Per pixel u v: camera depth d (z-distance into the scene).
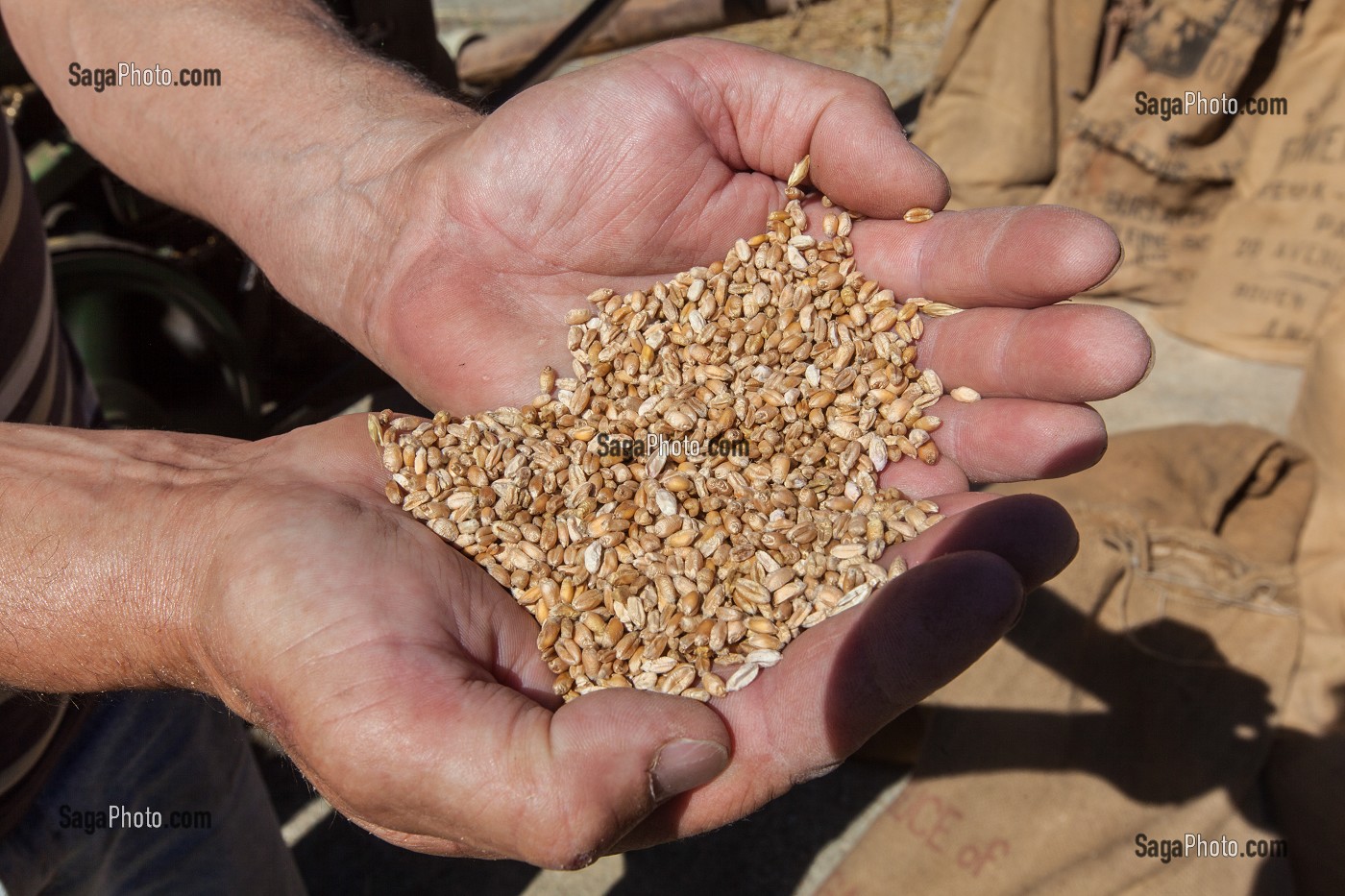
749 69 0.33
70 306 0.43
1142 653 0.42
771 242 0.34
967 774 0.41
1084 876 0.39
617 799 0.23
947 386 0.32
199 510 0.25
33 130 0.44
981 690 0.42
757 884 0.42
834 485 0.31
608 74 0.32
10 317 0.28
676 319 0.34
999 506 0.26
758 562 0.30
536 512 0.31
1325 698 0.41
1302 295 0.60
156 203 0.47
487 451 0.31
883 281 0.33
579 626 0.28
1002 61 0.67
